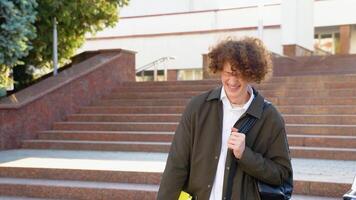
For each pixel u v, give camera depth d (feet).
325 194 15.38
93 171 18.43
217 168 7.13
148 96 33.71
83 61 37.40
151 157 22.18
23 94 28.19
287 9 50.42
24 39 27.32
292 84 30.86
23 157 22.54
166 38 66.18
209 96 7.32
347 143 21.89
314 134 23.86
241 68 6.67
